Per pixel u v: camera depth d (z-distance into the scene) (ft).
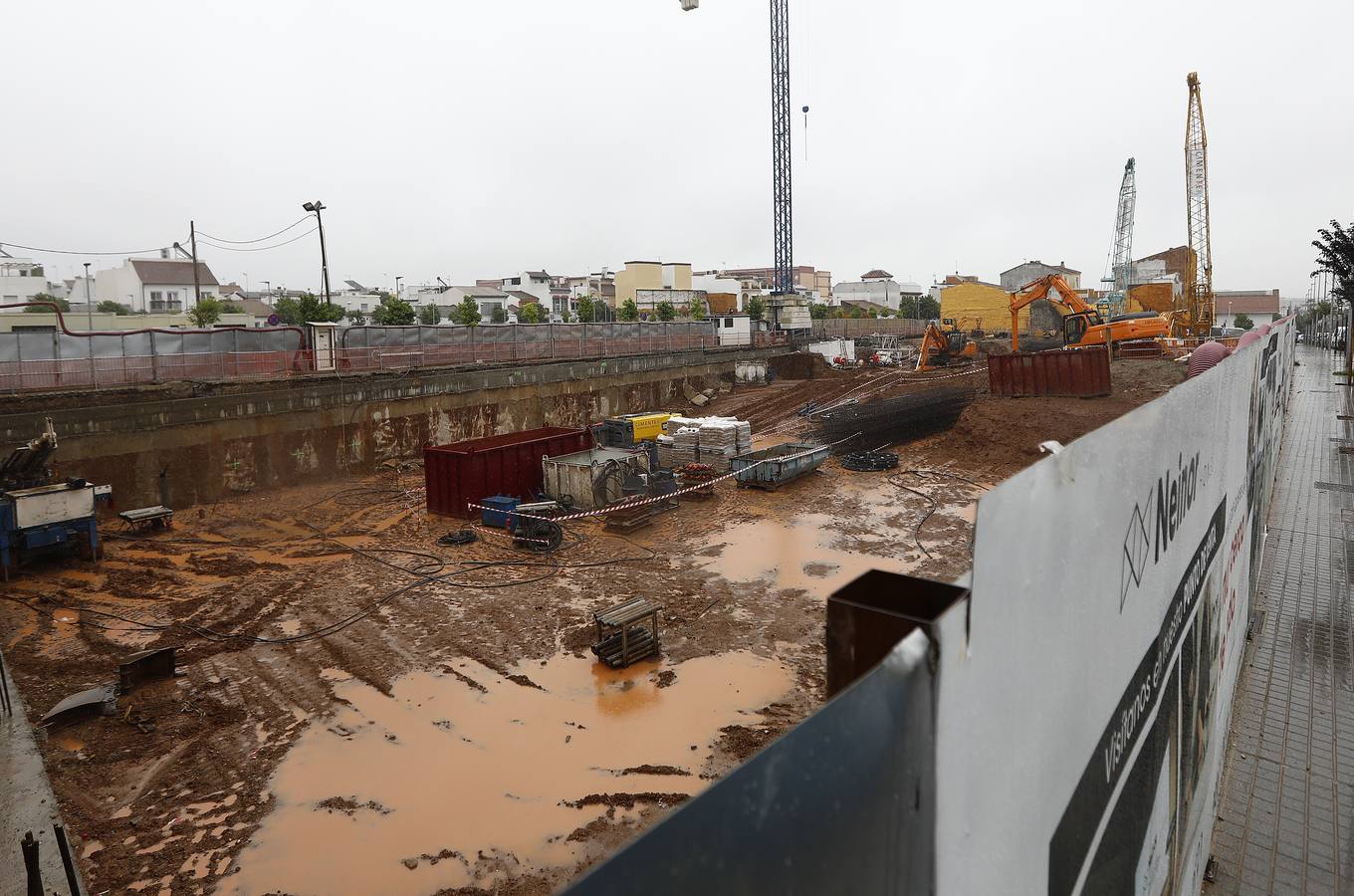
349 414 96.17
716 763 34.71
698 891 3.08
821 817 3.81
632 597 53.57
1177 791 12.50
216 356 90.84
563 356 141.49
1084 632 7.48
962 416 105.60
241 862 29.14
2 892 23.21
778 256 263.49
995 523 5.22
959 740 4.97
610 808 31.86
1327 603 38.81
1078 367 107.65
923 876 4.71
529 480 80.89
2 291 257.55
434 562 62.18
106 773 34.73
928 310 394.11
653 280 333.42
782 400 147.02
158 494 78.74
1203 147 209.87
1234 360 17.04
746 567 59.47
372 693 41.32
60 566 61.93
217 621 51.08
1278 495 59.62
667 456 94.48
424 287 393.91
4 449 68.59
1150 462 9.60
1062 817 7.20
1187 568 12.28
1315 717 28.86
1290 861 21.70
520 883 27.96
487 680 42.39
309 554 65.21
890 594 5.66
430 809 31.91
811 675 42.37
